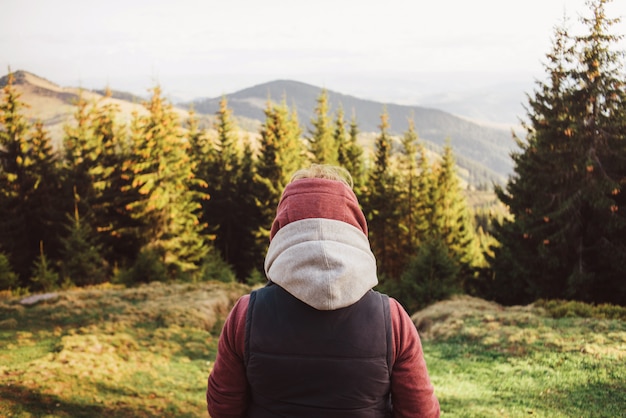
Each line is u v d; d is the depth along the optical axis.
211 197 46.38
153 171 33.94
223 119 53.16
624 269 17.27
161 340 10.48
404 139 46.28
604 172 17.61
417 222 41.72
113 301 14.09
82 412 6.01
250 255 43.03
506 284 21.39
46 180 38.47
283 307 1.38
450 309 13.48
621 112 17.98
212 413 1.50
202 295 16.33
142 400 6.81
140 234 33.69
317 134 51.34
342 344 1.32
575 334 9.22
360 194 42.53
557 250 18.75
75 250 24.83
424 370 1.42
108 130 44.09
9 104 36.34
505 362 8.39
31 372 7.03
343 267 1.31
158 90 34.69
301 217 1.43
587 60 18.28
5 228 34.19
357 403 1.32
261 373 1.35
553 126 18.77
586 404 6.22
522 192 20.80
